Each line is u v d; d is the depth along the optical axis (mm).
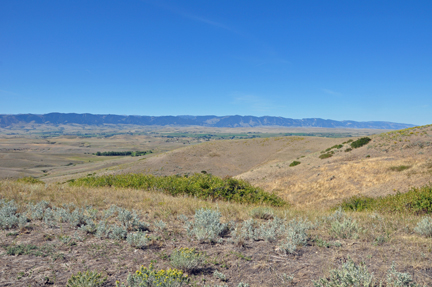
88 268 4023
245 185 14719
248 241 5605
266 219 7957
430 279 3633
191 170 63719
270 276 3906
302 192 26875
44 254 4453
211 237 5441
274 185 31984
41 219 6551
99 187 14453
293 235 5367
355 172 27828
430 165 23438
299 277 3855
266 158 68688
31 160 161125
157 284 3223
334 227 6176
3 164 140750
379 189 21953
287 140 78562
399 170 25172
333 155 39562
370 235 5809
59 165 153125
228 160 69812
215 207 9094
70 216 6410
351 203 14344
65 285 3473
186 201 10117
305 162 41219
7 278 3566
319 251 4922
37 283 3482
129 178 16672
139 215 7516
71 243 4988
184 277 3555
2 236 5207
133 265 4215
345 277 3381
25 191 10242
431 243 5191
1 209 6570
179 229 6348
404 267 4051
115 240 5316
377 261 4324
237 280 3801
